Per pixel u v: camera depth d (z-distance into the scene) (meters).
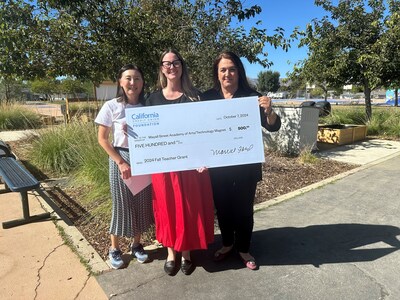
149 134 2.50
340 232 3.59
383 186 5.20
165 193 2.62
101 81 7.08
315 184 5.34
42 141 6.52
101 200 4.14
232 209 2.91
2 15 5.39
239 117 2.52
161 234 2.76
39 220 3.89
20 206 4.32
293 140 7.39
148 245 3.30
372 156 7.53
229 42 6.33
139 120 2.48
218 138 2.53
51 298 2.50
